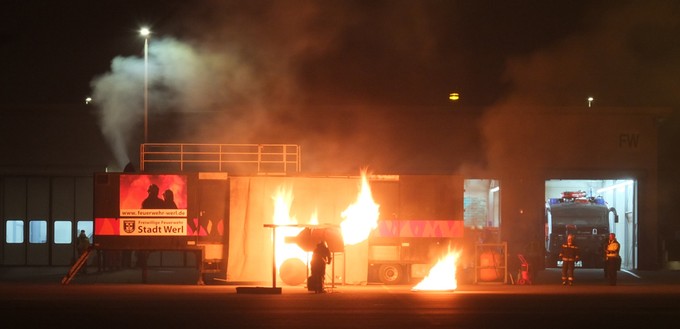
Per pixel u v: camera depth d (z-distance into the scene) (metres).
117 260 43.91
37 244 47.47
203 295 25.67
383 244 31.19
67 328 16.16
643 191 46.56
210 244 30.91
